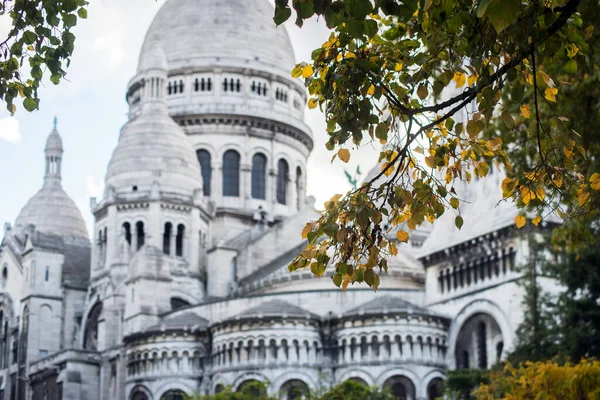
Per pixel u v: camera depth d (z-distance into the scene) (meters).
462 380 84.00
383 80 20.48
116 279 118.38
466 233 94.50
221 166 134.75
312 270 20.08
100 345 116.56
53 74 23.03
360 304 99.94
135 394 105.12
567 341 59.50
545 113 40.94
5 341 134.38
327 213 20.53
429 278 98.81
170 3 144.50
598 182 22.05
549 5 17.61
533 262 75.00
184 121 136.38
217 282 119.75
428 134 20.98
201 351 103.94
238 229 132.62
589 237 30.16
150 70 129.25
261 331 97.69
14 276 134.62
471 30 18.19
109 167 126.00
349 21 16.91
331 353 97.56
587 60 19.17
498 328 92.19
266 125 137.62
